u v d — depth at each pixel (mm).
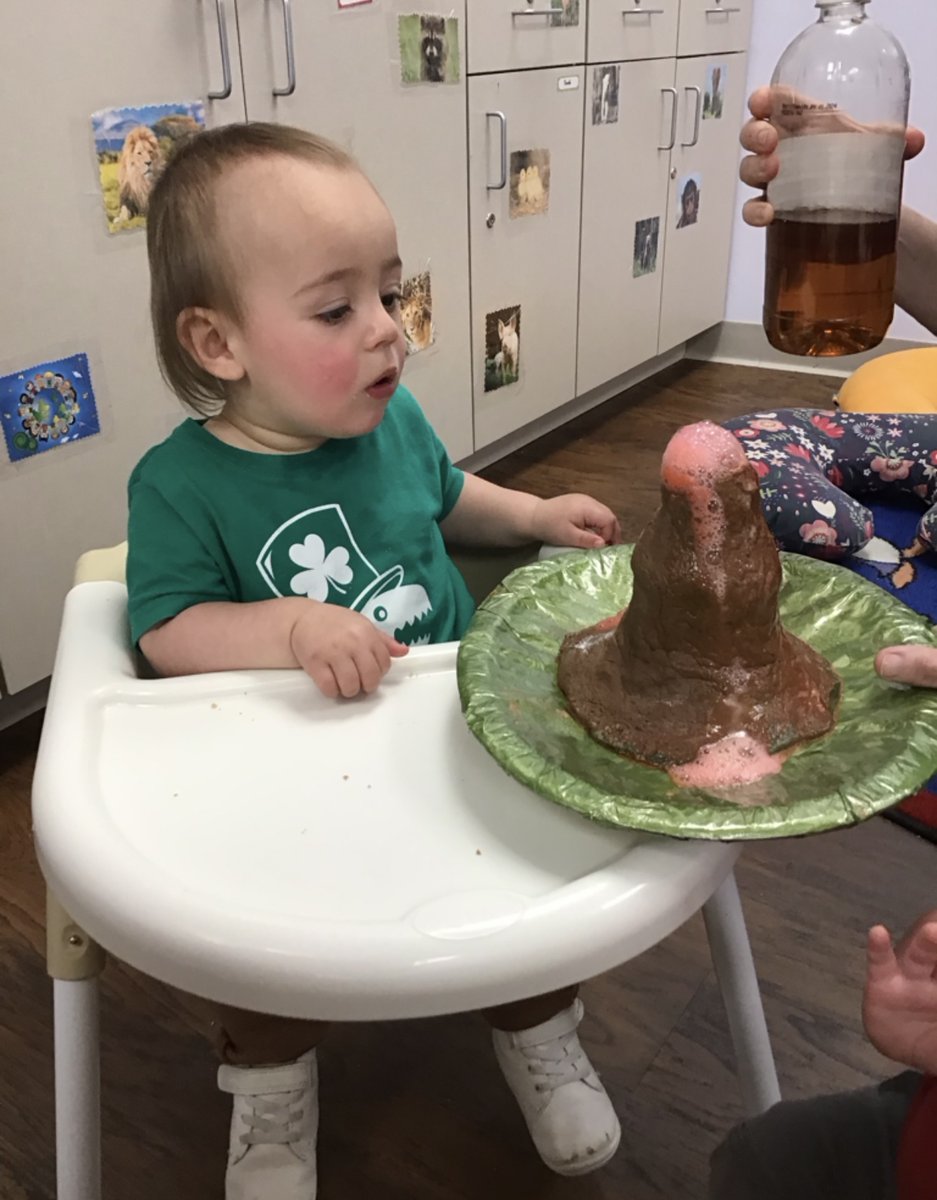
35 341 1242
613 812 441
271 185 644
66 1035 615
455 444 2053
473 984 415
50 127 1187
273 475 743
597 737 515
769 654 510
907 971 533
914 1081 647
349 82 1551
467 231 1903
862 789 440
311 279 643
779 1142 645
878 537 1581
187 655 642
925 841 1196
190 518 714
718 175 2707
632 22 2174
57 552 1344
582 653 565
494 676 537
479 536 882
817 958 1049
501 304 2059
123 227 1294
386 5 1572
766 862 1169
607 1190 845
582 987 1017
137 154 1280
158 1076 945
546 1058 799
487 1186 852
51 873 479
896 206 782
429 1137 891
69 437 1312
